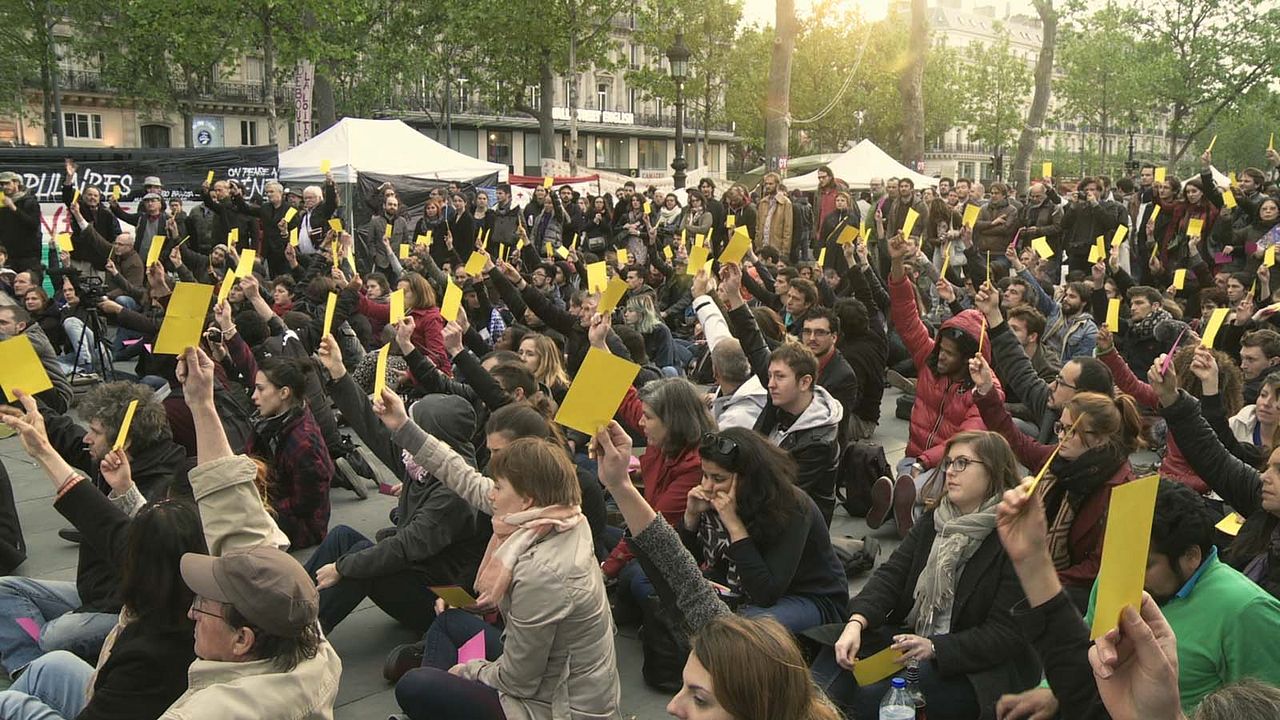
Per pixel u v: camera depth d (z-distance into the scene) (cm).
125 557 354
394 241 1822
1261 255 1293
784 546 461
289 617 308
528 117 6850
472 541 530
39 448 421
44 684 423
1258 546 455
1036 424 817
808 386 606
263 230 1542
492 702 378
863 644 459
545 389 767
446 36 3919
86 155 1703
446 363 945
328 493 675
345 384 560
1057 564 464
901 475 667
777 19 2586
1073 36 5416
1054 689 298
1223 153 6956
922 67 2892
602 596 381
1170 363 503
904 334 766
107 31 4494
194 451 702
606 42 4369
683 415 548
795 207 1791
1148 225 1552
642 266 1529
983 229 1762
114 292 1256
